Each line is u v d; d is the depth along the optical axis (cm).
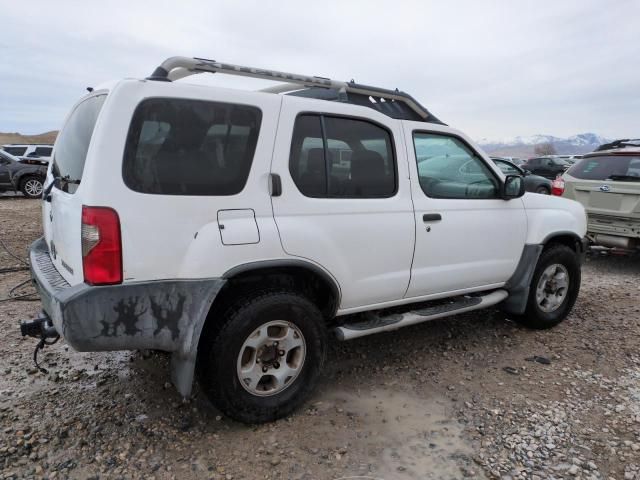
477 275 398
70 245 267
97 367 364
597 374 367
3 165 1538
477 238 390
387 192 341
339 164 317
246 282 295
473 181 398
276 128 288
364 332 335
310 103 306
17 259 691
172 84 260
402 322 354
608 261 772
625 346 420
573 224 462
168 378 348
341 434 286
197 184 263
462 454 269
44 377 347
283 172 289
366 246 325
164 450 268
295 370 302
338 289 317
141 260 249
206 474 250
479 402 325
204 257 262
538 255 430
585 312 509
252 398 286
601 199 682
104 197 240
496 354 402
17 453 262
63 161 311
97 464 255
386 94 371
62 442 273
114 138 243
